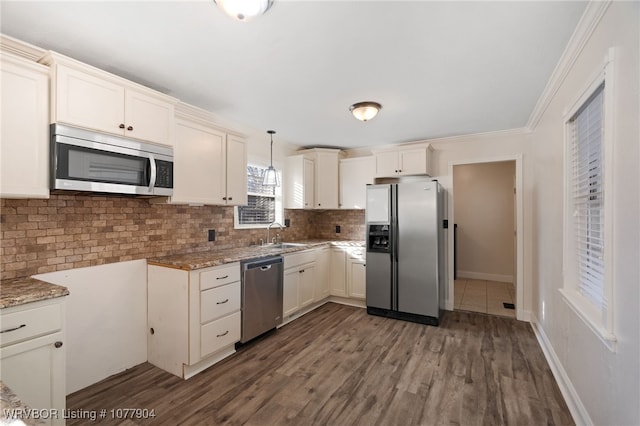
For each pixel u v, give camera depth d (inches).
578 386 73.8
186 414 76.3
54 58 69.7
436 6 60.5
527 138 143.3
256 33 69.8
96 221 91.7
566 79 83.0
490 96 106.3
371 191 154.0
